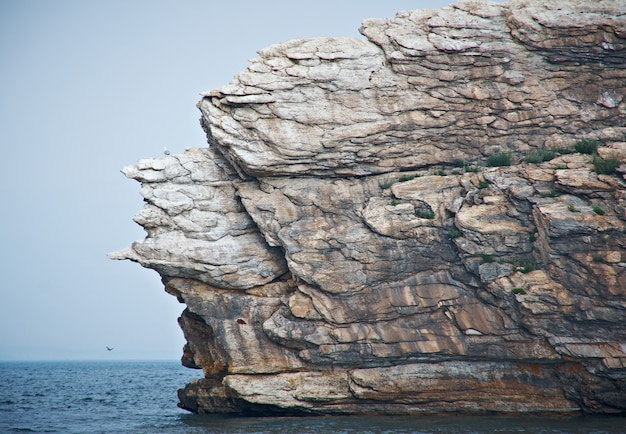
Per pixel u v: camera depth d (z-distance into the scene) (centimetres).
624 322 5784
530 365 6253
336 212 6894
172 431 6175
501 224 6256
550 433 5462
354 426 6059
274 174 7012
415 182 6781
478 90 6981
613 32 6888
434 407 6494
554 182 6147
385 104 7000
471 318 6362
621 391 5972
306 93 7012
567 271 5906
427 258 6562
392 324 6569
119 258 7012
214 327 6962
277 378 6706
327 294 6719
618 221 5762
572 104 6938
